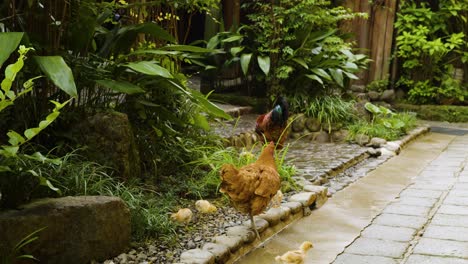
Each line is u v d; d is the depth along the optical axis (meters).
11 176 3.11
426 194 5.11
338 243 3.86
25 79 3.97
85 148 4.10
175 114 5.23
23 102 4.05
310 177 5.37
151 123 4.84
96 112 4.40
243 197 3.63
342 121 7.91
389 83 11.06
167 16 5.46
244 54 8.34
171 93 5.08
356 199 5.00
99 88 4.55
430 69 10.84
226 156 5.05
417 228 4.12
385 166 6.40
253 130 7.05
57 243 3.04
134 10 5.27
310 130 7.78
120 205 3.35
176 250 3.46
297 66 8.29
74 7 4.34
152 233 3.69
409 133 8.27
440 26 10.79
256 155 5.93
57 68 3.36
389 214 4.48
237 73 9.27
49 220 2.99
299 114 7.91
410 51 10.54
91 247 3.18
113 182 4.07
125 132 4.25
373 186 5.47
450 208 4.62
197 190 4.61
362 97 9.98
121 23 5.38
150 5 5.05
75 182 3.61
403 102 10.91
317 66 8.25
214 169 4.82
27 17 4.17
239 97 8.92
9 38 2.91
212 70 9.07
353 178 5.77
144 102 4.64
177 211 4.18
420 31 10.38
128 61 4.98
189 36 12.30
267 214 4.13
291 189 4.91
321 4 8.31
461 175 5.92
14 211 2.99
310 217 4.48
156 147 4.92
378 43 10.79
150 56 5.16
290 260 3.37
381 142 7.28
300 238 3.97
